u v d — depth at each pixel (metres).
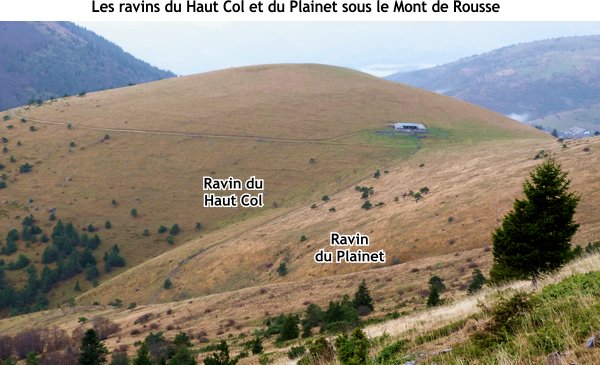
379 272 78.56
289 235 119.12
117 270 139.62
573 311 7.62
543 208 20.08
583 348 6.26
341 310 47.66
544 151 123.50
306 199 152.50
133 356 59.94
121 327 84.44
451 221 96.62
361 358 9.84
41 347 77.50
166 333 73.56
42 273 136.50
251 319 71.62
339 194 147.50
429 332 11.22
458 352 8.09
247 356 38.59
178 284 112.75
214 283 109.44
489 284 21.59
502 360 6.68
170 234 149.75
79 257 141.50
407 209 110.12
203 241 134.25
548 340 6.82
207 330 70.50
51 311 113.81
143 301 110.50
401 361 9.08
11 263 143.38
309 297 75.81
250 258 113.44
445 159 152.38
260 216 147.00
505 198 97.94
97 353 51.97
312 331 47.69
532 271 20.02
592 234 69.19
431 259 79.06
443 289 60.50
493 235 21.28
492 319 8.55
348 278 80.19
